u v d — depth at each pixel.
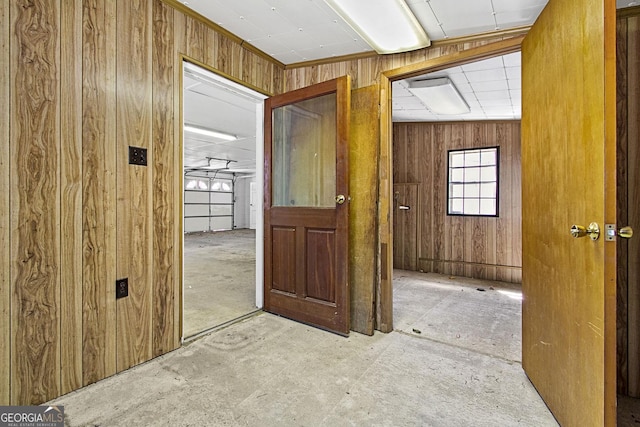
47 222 1.63
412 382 1.83
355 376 1.89
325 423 1.49
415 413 1.56
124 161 1.92
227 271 4.87
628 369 1.81
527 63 1.83
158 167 2.10
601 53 1.13
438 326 2.71
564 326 1.41
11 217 1.52
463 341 2.41
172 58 2.15
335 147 2.55
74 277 1.73
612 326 1.13
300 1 2.03
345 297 2.45
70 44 1.68
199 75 2.41
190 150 7.61
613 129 1.12
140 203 2.01
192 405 1.61
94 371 1.81
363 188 2.58
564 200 1.41
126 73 1.92
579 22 1.28
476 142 4.58
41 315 1.61
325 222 2.54
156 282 2.11
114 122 1.87
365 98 2.59
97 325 1.82
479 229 4.53
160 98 2.09
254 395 1.70
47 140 1.62
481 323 2.79
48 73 1.61
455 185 4.77
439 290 3.89
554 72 1.50
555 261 1.49
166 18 2.11
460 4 1.92
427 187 4.89
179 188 2.23
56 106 1.64
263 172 2.99
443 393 1.73
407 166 5.02
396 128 5.05
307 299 2.68
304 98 2.66
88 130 1.76
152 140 2.06
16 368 1.54
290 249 2.78
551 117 1.53
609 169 1.12
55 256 1.66
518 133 4.32
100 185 1.82
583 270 1.26
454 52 2.29
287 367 1.99
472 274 4.57
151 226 2.07
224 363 2.04
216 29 2.38
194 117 4.68
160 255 2.13
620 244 1.82
